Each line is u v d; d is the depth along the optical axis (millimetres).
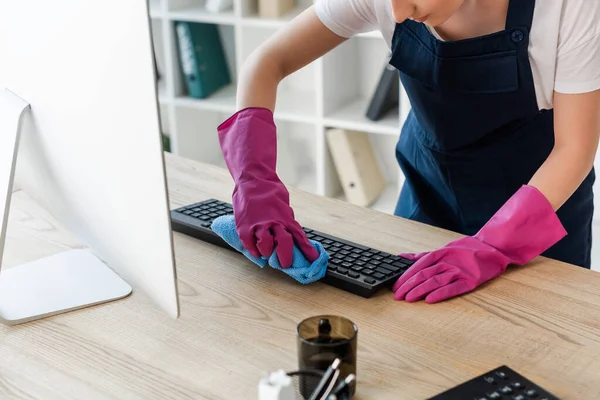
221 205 1553
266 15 3275
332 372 973
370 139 3480
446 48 1525
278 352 1108
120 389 1034
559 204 1378
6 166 1170
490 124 1627
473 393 973
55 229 1515
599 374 1050
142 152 960
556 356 1090
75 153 1106
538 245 1357
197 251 1428
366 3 1561
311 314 1209
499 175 1728
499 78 1519
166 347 1130
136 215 1023
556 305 1223
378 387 1026
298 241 1326
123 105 958
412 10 1222
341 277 1275
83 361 1101
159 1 3500
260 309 1229
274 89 1599
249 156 1445
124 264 1127
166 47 3490
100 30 949
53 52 1058
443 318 1191
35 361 1104
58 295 1264
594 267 2891
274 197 1371
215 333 1163
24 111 1160
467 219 1843
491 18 1490
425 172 1879
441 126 1684
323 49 1644
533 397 965
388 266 1312
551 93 1511
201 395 1017
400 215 2021
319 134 3256
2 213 1181
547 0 1396
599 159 2844
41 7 1046
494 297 1252
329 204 1614
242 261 1390
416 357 1092
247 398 1008
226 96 3576
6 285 1293
